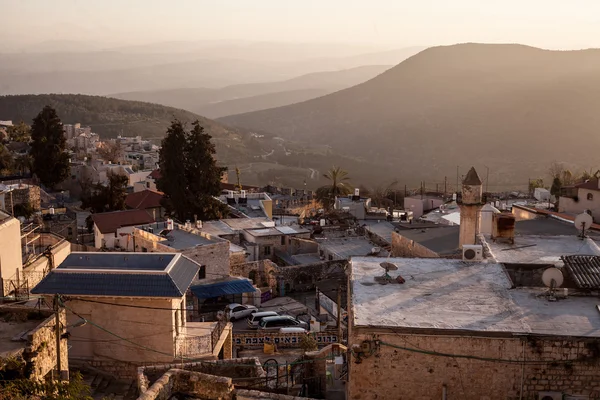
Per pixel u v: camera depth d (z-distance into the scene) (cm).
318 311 5062
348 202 9331
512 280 2431
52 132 11612
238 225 7131
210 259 5369
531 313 2061
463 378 1930
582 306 2123
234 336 4094
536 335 1898
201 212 8112
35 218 7144
